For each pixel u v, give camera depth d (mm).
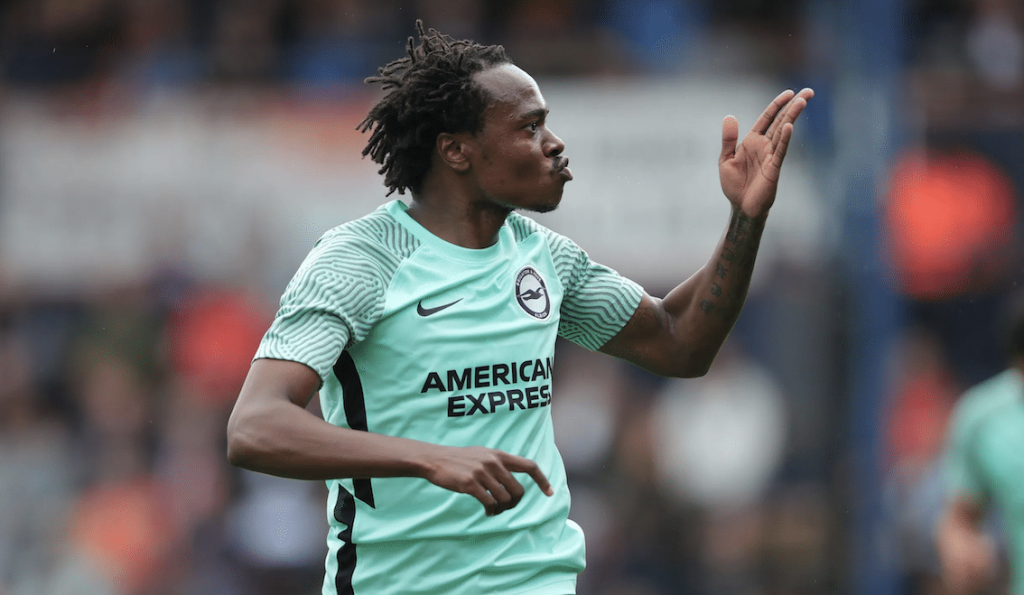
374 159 10852
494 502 8883
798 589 29141
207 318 31094
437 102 10117
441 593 9984
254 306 31016
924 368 30516
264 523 30250
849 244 29375
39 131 31344
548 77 30828
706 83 30141
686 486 30250
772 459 29906
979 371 30547
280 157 30875
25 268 31188
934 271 30203
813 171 29500
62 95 31703
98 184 31109
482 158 10172
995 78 30359
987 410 21016
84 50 35094
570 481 30609
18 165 31250
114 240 31141
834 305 29547
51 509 30844
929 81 30156
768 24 33594
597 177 30234
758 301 30000
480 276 10180
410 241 10203
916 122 29953
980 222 30016
